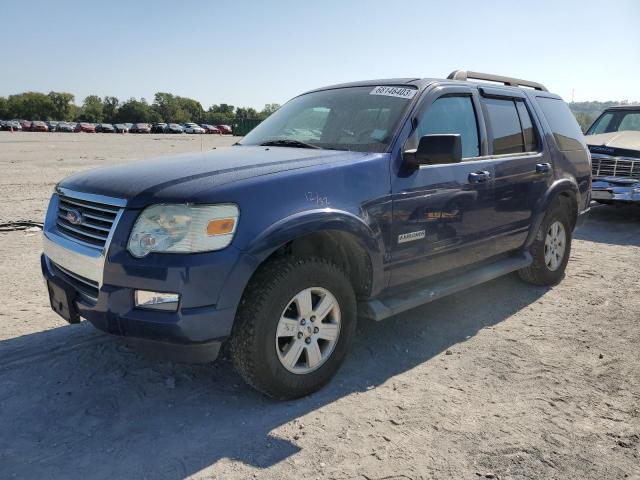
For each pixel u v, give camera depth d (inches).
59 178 561.0
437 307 194.4
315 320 129.2
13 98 5182.1
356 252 139.2
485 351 158.4
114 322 115.3
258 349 119.0
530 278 215.6
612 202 345.7
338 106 168.1
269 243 116.4
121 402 128.0
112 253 114.6
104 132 3002.0
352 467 104.7
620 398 132.0
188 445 111.3
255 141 174.2
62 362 146.8
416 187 148.6
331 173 131.1
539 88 227.1
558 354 156.7
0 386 133.8
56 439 113.2
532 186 195.9
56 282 130.3
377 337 167.0
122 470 103.4
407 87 163.3
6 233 295.7
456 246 165.0
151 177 123.3
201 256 110.8
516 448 111.1
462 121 171.6
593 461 107.3
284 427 118.0
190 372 142.7
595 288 218.5
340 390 134.5
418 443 112.6
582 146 233.0
